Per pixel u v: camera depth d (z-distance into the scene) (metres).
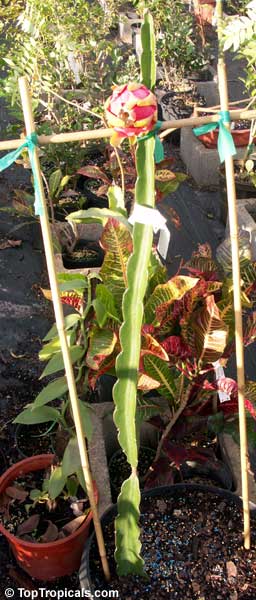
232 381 2.08
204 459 2.22
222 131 1.73
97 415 2.51
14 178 4.76
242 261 2.33
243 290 2.25
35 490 2.26
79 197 4.06
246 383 2.17
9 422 2.79
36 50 3.48
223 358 2.20
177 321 2.20
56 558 2.17
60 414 2.26
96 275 2.26
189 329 2.11
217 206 4.53
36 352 3.23
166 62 5.95
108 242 2.22
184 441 2.42
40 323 3.43
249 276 2.29
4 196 4.53
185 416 2.26
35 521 2.20
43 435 2.50
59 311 1.80
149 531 2.14
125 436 1.89
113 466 2.47
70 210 3.97
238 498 2.19
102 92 4.05
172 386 2.19
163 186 3.08
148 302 2.16
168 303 2.11
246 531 2.08
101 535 1.99
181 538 2.13
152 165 1.72
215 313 1.97
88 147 4.16
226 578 2.05
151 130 1.69
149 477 2.27
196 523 2.16
